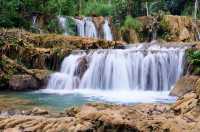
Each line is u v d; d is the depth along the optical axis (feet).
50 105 48.08
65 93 65.16
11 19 105.60
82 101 53.83
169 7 161.89
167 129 25.52
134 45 91.15
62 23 119.65
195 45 83.97
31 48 79.92
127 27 131.85
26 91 67.62
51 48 82.89
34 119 28.73
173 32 135.74
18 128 27.09
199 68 62.85
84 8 148.15
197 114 29.07
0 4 106.73
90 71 76.33
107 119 26.27
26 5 113.29
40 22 115.75
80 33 123.13
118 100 55.72
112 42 90.02
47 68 79.00
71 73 76.48
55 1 124.57
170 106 33.83
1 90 68.49
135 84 76.07
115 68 76.69
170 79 74.84
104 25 128.98
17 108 42.75
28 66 78.69
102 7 145.38
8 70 70.64
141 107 33.71
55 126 26.61
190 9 162.61
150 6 155.33
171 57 75.46
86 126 25.95
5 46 78.74
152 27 134.62
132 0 143.74
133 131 25.76
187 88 60.54
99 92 68.23
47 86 72.23
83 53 79.05
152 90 74.43
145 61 76.59
